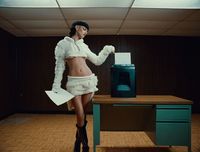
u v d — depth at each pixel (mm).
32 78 7004
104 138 4027
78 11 4465
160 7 4254
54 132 4523
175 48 7012
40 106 6977
